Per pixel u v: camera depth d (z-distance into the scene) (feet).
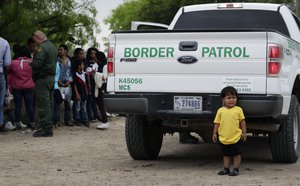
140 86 25.53
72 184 22.16
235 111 23.80
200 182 22.27
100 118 48.78
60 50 44.16
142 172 25.05
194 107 24.86
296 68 27.55
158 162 28.37
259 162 27.81
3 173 24.89
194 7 32.42
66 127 44.96
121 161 28.68
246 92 24.27
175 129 28.53
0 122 39.32
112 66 25.93
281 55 24.48
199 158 29.94
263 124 25.49
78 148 33.71
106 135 40.91
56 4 55.62
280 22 30.86
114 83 25.89
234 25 31.45
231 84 24.44
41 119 39.17
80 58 45.47
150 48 25.41
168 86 25.16
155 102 25.25
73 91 45.34
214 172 24.94
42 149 33.06
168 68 25.16
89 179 23.26
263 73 24.12
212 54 24.62
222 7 31.83
